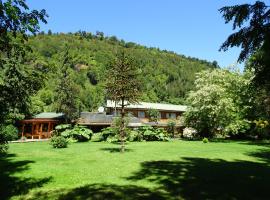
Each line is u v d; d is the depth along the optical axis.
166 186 12.52
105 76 25.03
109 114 56.31
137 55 176.12
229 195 11.18
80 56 144.62
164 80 148.00
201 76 47.19
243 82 41.84
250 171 16.47
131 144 34.75
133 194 11.07
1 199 10.43
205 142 37.88
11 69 8.48
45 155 23.16
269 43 7.39
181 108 65.38
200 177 14.59
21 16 6.75
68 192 11.35
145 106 59.81
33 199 10.41
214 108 41.75
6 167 17.23
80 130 39.69
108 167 17.47
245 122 43.50
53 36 184.12
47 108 64.69
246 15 7.89
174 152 25.91
